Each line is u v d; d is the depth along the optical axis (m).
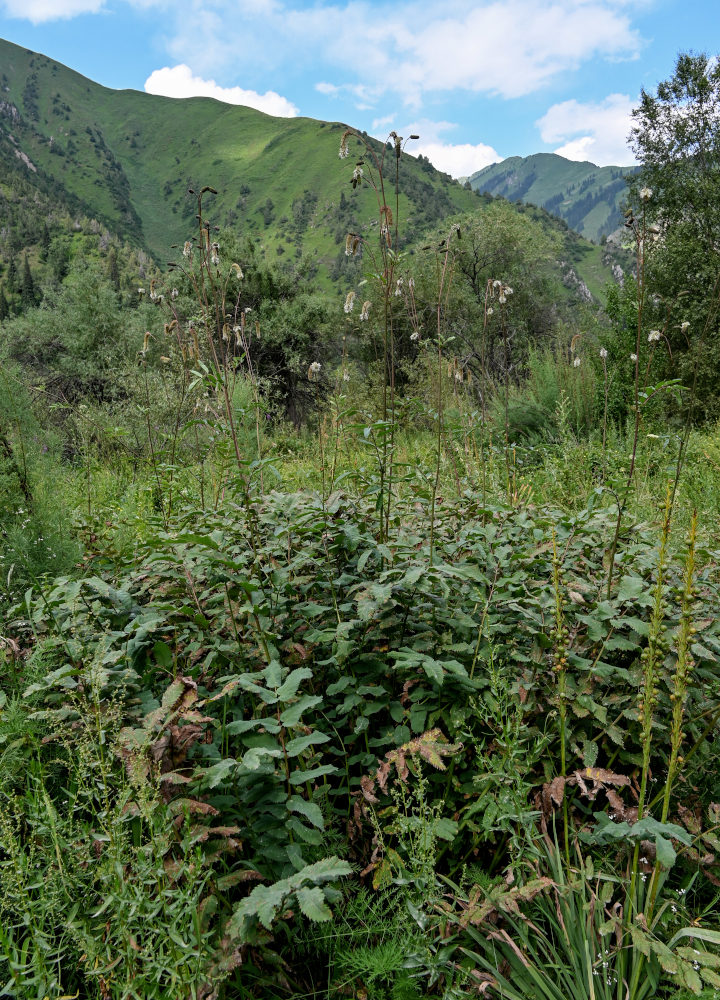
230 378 3.86
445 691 2.22
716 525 3.53
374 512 3.16
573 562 2.71
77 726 2.06
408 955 1.67
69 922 1.50
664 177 17.45
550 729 2.22
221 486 3.88
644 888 1.80
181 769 1.76
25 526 3.52
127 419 7.74
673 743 1.60
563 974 1.71
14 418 4.05
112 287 21.66
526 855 1.84
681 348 12.34
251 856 1.93
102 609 2.49
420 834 1.75
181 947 1.42
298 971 1.86
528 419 9.62
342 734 2.40
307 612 2.42
